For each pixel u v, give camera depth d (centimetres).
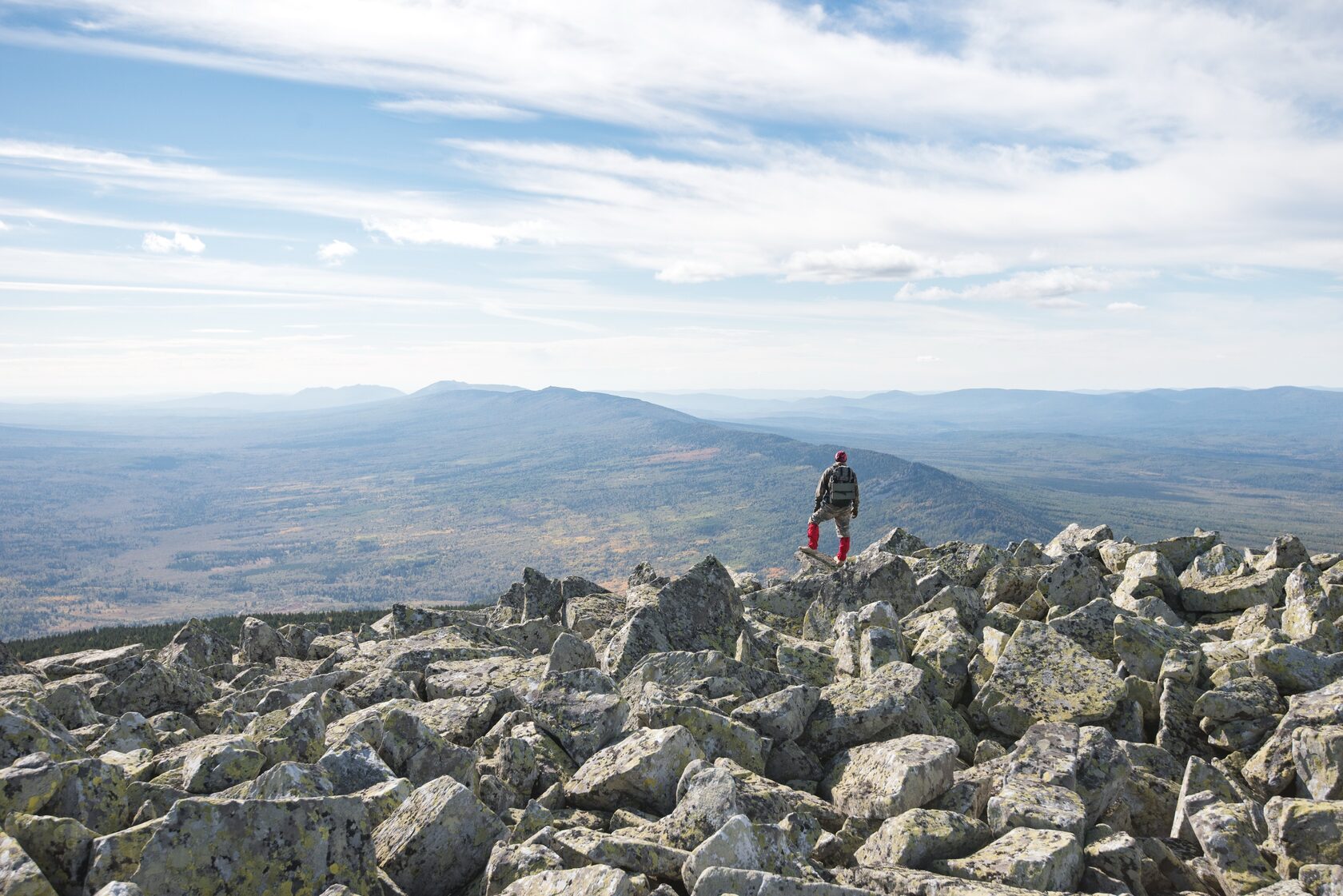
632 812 1042
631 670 1708
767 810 1020
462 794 961
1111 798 1118
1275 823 966
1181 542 2473
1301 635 1667
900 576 2173
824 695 1428
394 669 2030
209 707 1789
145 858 766
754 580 3022
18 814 842
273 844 805
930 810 1029
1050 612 2041
